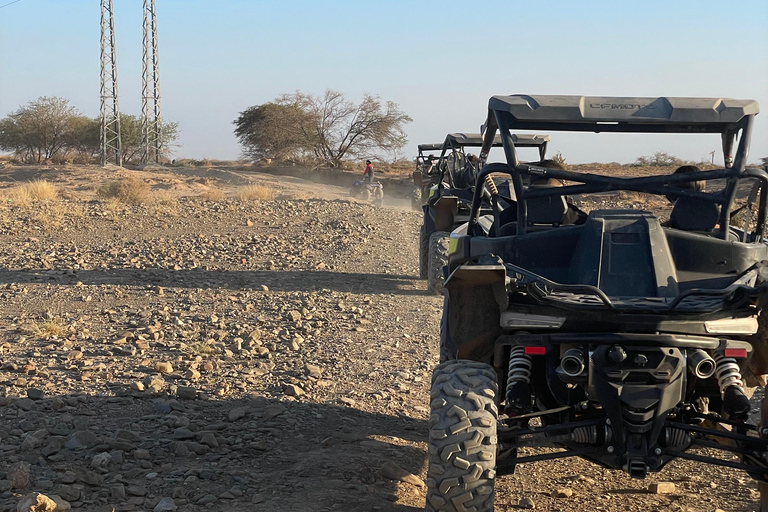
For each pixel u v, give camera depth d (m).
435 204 11.83
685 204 4.42
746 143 4.30
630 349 3.62
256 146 72.44
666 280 3.96
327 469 4.89
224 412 6.04
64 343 8.30
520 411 3.94
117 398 6.20
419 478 4.94
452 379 3.83
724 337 3.78
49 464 4.79
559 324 3.73
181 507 4.28
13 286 12.06
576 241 4.18
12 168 57.72
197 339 8.76
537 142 9.83
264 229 19.47
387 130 69.62
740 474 5.11
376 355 8.23
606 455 3.80
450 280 3.81
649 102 4.41
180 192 40.78
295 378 7.13
